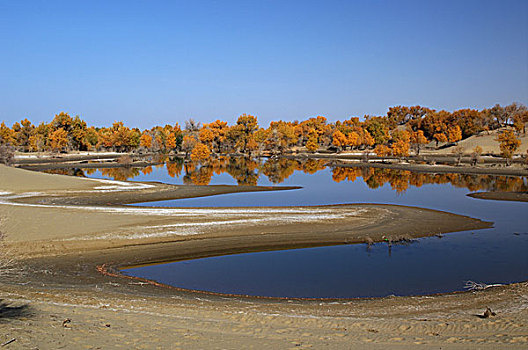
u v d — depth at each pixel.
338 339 10.99
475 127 167.88
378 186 64.75
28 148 180.50
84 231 27.58
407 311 14.76
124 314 12.86
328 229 30.41
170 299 16.09
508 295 16.81
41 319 11.54
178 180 74.19
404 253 25.16
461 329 12.07
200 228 29.59
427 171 94.69
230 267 22.19
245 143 183.62
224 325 12.16
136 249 25.03
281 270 21.67
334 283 19.62
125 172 92.31
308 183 69.50
